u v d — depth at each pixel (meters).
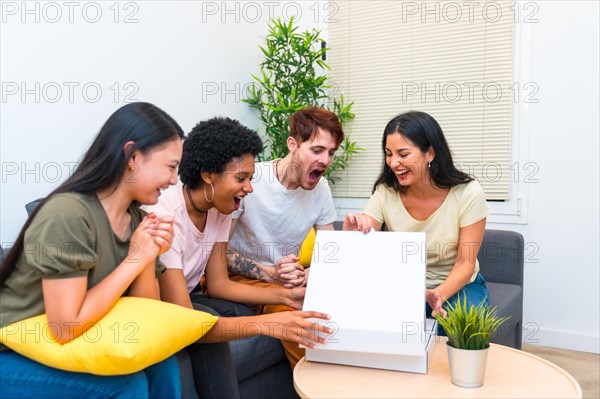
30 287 1.11
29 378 1.04
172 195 1.48
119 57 2.31
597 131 2.62
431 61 3.08
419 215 1.88
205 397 1.32
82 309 1.03
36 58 1.97
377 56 3.25
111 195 1.18
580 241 2.70
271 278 1.78
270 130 3.01
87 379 1.03
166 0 2.55
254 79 3.21
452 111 3.03
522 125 2.82
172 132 1.20
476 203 1.78
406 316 1.19
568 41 2.68
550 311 2.78
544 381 1.15
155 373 1.14
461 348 1.12
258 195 1.83
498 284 2.48
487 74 2.92
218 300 1.62
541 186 2.78
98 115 2.22
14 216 1.91
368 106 3.30
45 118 2.01
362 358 1.23
